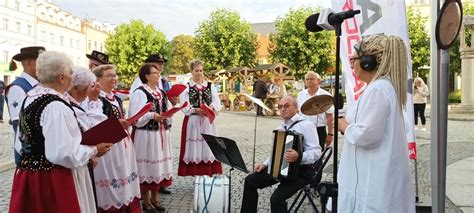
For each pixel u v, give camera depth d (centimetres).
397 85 274
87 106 411
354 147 281
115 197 433
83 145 302
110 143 315
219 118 1984
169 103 586
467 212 531
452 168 789
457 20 309
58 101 293
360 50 287
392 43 277
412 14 2930
